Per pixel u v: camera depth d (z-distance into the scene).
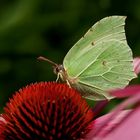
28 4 0.52
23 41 0.53
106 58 0.40
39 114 0.39
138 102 0.33
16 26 0.52
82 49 0.40
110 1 0.53
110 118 0.37
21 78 0.53
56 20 0.53
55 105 0.39
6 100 0.53
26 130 0.39
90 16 0.53
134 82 0.51
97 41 0.40
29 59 0.53
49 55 0.53
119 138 0.33
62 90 0.40
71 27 0.53
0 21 0.53
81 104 0.40
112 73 0.40
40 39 0.53
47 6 0.53
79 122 0.39
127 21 0.54
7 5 0.53
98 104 0.41
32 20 0.53
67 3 0.53
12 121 0.39
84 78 0.40
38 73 0.53
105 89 0.40
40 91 0.40
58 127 0.39
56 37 0.53
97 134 0.35
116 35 0.40
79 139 0.39
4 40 0.53
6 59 0.54
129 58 0.40
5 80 0.54
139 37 0.53
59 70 0.40
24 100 0.40
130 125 0.33
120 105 0.33
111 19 0.40
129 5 0.53
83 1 0.53
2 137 0.39
